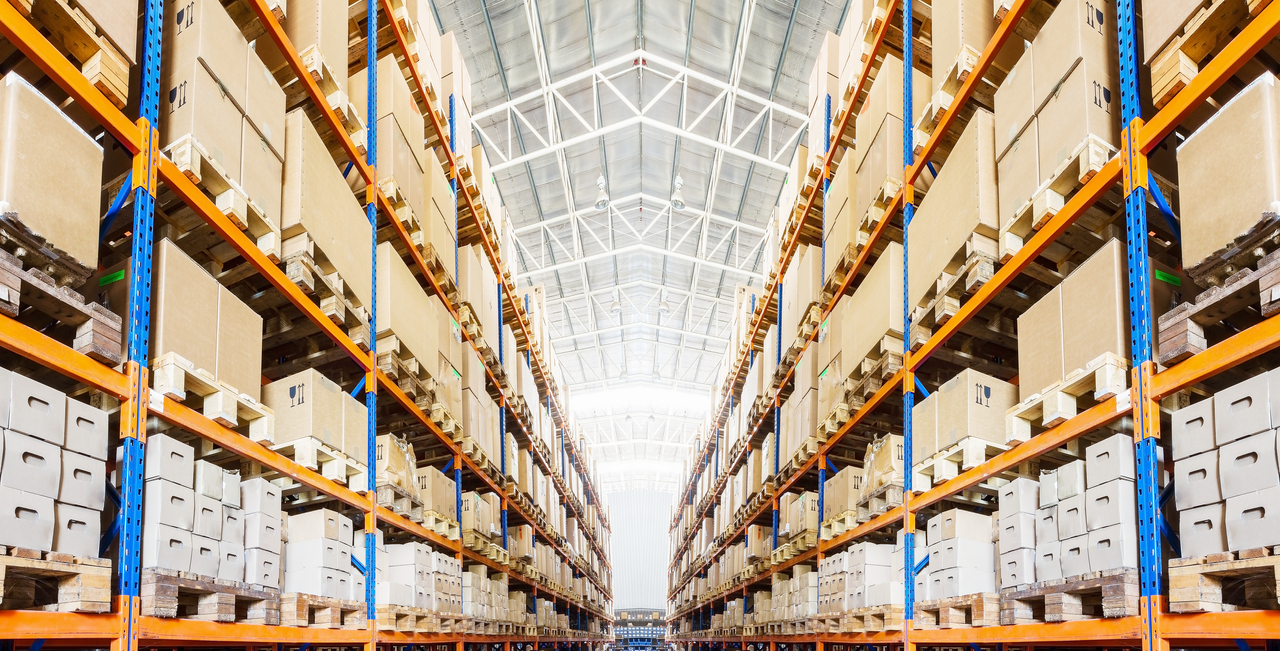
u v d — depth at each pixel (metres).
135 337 3.48
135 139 3.57
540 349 13.34
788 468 9.39
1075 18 4.04
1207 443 3.17
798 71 17.16
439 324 7.53
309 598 4.78
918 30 6.61
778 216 10.87
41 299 3.16
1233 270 3.25
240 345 4.32
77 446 3.15
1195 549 3.19
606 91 18.89
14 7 3.01
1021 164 4.50
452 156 8.28
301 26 5.28
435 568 7.01
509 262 11.16
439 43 8.21
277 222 4.66
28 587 3.27
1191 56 3.46
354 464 5.52
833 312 7.80
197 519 3.78
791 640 9.52
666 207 23.05
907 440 5.91
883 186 6.37
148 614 3.36
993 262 4.84
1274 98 3.00
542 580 13.07
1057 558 4.03
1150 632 3.33
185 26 4.00
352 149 5.85
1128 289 3.75
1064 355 4.11
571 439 16.75
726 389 14.38
